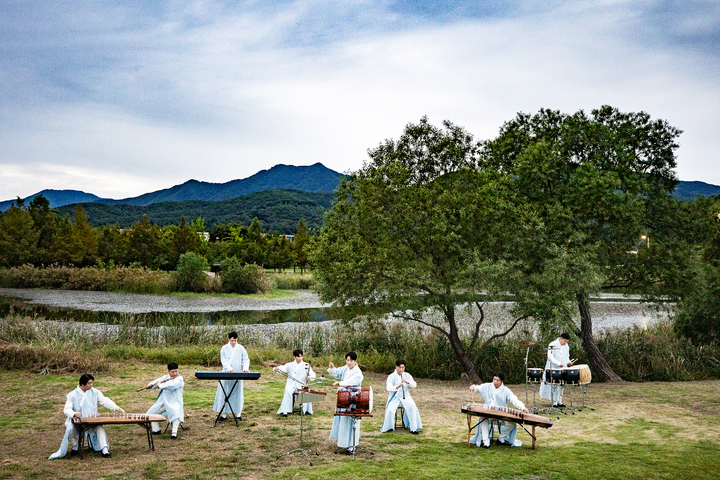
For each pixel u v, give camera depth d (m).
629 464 8.12
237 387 10.97
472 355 19.52
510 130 20.17
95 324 27.22
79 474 7.35
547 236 16.69
